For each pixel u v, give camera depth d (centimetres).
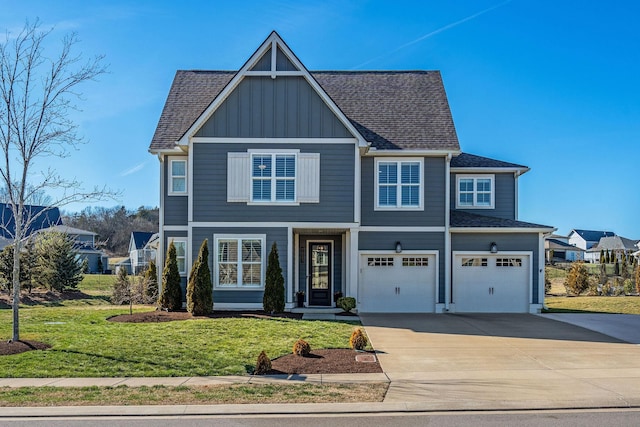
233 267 1844
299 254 2058
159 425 740
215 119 1852
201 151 1845
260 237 1838
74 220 7869
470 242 2006
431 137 2005
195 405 821
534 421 754
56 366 1063
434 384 946
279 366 1077
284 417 776
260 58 1866
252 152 1844
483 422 750
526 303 1995
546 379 985
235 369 1051
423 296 1991
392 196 1998
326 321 1620
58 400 847
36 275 2748
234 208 1842
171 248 1886
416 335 1455
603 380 979
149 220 9956
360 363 1109
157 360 1110
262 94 1855
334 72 2400
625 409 815
